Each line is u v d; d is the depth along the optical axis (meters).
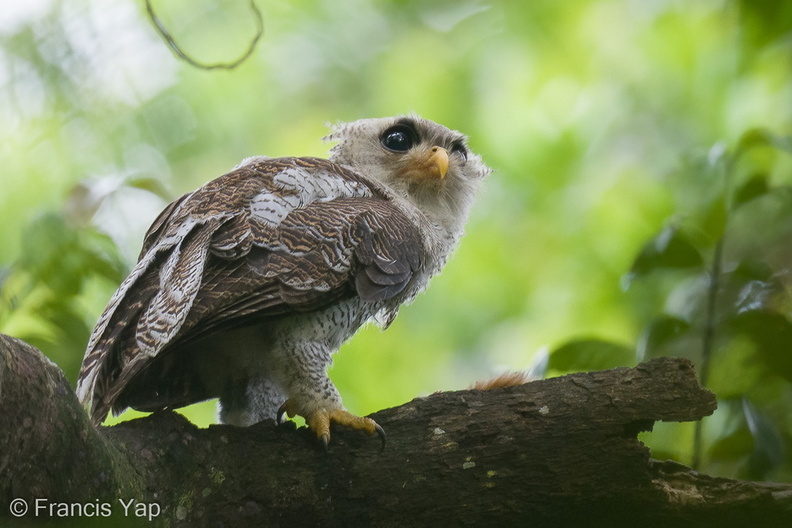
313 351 8.62
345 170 9.84
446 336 17.03
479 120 18.27
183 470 7.62
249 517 7.72
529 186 17.89
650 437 11.69
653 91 18.02
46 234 10.82
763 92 16.81
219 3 17.75
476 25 18.98
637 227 16.72
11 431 6.44
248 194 8.78
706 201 11.29
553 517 8.09
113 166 15.69
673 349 10.97
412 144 11.41
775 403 10.99
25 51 15.29
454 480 8.01
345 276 8.66
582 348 10.60
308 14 18.78
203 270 8.17
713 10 17.81
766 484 8.20
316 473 7.93
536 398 8.16
